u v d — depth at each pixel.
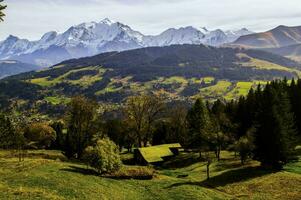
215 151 98.00
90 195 48.41
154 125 139.00
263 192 61.47
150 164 97.31
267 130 78.56
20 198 39.72
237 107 131.00
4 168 64.19
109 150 68.62
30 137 139.00
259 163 85.12
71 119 96.31
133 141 134.75
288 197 57.44
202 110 104.69
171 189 59.88
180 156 106.31
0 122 91.88
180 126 130.12
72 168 67.81
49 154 97.81
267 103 84.38
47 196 42.22
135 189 58.78
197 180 73.44
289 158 78.94
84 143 95.69
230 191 64.19
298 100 112.62
